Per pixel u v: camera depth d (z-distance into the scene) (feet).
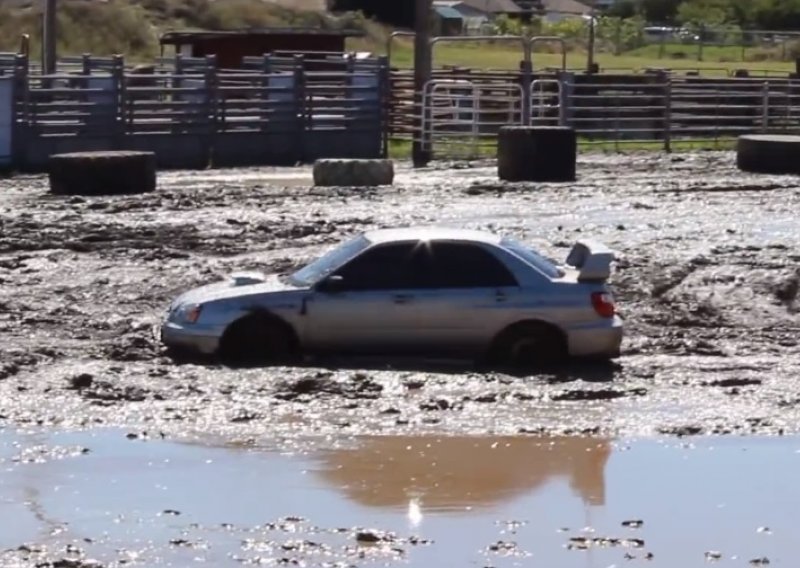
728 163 383.04
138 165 295.89
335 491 109.19
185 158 377.09
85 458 116.98
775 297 191.93
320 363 149.48
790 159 350.23
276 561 93.66
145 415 129.49
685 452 120.88
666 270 206.59
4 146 349.00
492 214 270.46
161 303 186.29
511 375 146.61
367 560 94.12
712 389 141.69
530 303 149.38
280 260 213.25
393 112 411.95
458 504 106.73
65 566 92.02
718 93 445.78
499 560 94.48
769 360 156.35
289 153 392.27
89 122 360.89
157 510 104.06
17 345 157.48
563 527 101.60
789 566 94.12
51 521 101.45
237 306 148.25
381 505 106.11
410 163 388.37
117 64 363.35
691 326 176.86
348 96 402.31
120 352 153.28
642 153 416.67
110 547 95.96
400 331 149.18
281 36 485.15
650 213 275.18
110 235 236.02
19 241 227.61
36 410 130.31
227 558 94.02
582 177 344.08
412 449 120.78
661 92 432.66
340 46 494.59
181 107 374.84
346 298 148.77
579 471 115.24
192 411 130.72
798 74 481.05
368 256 150.20
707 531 101.04
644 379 145.89
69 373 142.72
